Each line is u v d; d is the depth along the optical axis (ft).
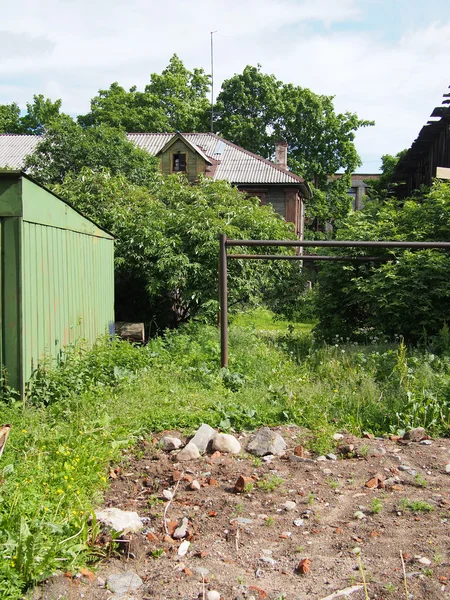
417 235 34.22
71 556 9.94
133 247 39.55
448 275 31.83
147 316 43.37
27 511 10.65
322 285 37.73
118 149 62.80
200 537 11.22
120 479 13.91
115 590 9.39
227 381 23.03
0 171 17.93
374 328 34.09
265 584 9.61
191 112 128.47
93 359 23.04
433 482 13.71
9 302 18.38
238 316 43.73
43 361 20.08
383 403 19.83
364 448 15.74
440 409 18.69
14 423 16.51
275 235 41.93
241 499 12.87
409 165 70.13
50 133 62.03
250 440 16.65
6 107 131.64
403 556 10.35
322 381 23.73
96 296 29.68
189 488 13.42
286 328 49.80
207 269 38.55
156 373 23.38
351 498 12.91
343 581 9.62
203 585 9.43
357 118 122.52
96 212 42.75
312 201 118.62
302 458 15.20
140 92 124.47
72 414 17.52
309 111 120.06
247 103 120.88
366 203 45.37
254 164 89.25
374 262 35.47
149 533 11.16
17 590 8.91
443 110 47.83
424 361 24.48
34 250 19.69
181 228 39.83
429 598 9.06
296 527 11.59
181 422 17.56
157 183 52.54
